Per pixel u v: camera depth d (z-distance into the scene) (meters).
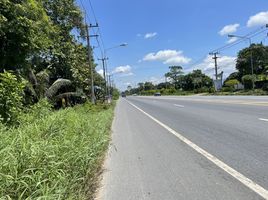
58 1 26.19
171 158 7.69
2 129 5.79
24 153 4.36
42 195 3.72
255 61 86.12
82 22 27.44
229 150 8.09
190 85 127.44
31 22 12.45
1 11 11.45
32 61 17.95
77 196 4.64
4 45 12.30
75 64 27.56
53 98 20.59
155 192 5.21
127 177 6.19
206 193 5.02
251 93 49.59
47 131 6.48
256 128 11.38
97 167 6.70
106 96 53.12
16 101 8.69
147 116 21.50
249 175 5.84
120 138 11.62
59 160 4.88
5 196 3.45
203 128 12.70
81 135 6.74
